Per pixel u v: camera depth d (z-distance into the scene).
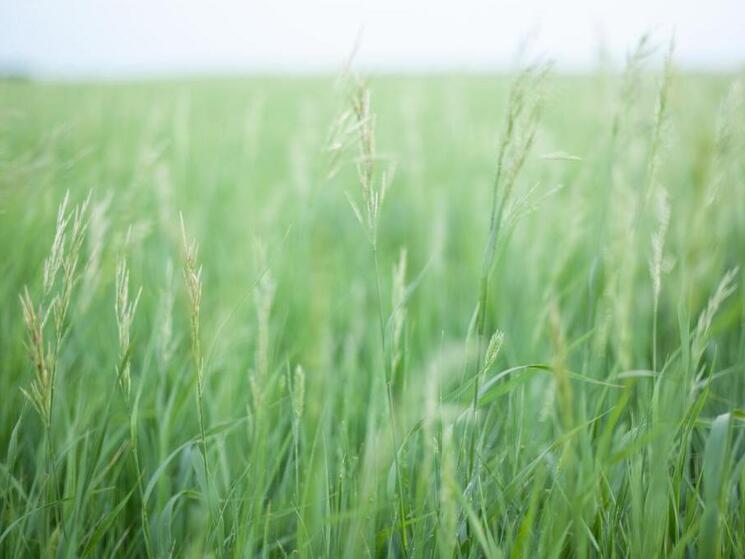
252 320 1.28
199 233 1.75
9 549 0.86
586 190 1.23
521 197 0.79
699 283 0.84
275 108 4.36
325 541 0.80
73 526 0.85
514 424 0.88
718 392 1.06
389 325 0.84
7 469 0.87
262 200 1.98
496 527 0.82
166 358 0.99
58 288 1.10
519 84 0.76
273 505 0.89
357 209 0.81
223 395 1.06
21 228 1.36
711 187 0.77
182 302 1.32
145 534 0.82
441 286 1.49
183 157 2.13
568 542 0.82
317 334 1.12
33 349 0.78
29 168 1.26
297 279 1.41
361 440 1.03
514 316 1.39
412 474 0.88
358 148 0.85
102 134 2.66
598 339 0.94
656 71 0.89
